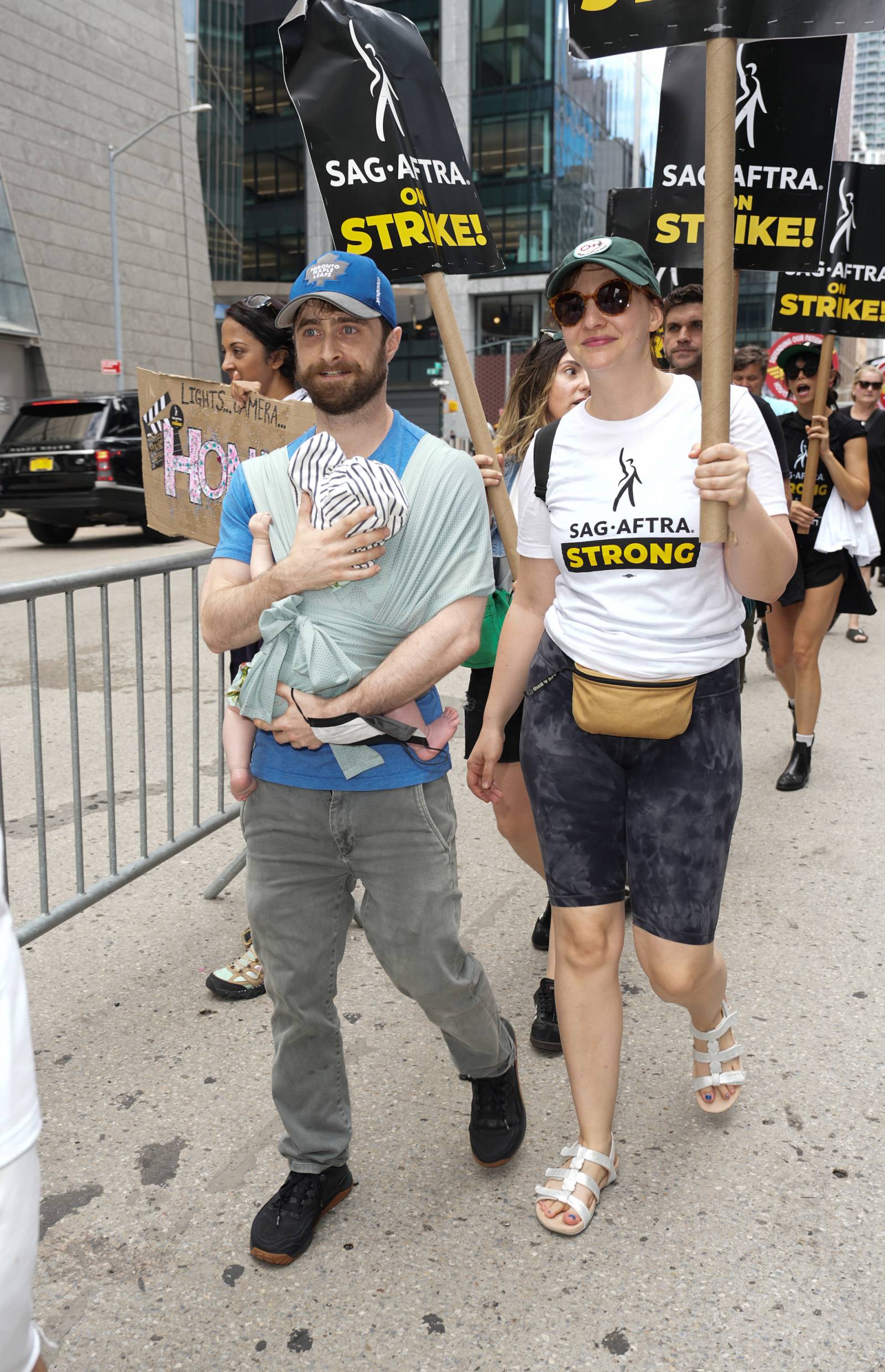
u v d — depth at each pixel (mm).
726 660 2049
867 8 1757
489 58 48062
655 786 2098
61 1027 2930
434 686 2010
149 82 41688
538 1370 1805
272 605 1888
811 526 4840
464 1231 2146
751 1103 2568
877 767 5238
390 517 1812
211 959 3330
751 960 3295
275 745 1959
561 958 2225
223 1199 2256
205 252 46219
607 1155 2195
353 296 1802
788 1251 2072
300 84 2547
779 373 8125
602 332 1941
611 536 2021
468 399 2512
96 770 5180
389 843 1942
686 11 1812
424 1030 2918
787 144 3268
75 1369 1828
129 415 15039
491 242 2670
